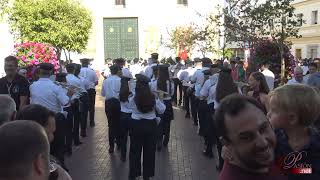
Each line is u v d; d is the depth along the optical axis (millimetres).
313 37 37906
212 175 9078
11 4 18031
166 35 36969
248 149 2346
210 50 20703
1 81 8094
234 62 16594
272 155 2408
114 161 10406
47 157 2174
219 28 19797
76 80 12062
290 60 13055
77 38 19297
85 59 14914
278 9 13492
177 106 20406
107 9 37969
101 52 37812
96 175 9211
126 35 38250
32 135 2131
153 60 15727
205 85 9859
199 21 35281
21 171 2062
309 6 38312
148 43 37594
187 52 27156
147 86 8008
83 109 13211
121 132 10320
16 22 18062
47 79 8414
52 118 3998
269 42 13172
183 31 29250
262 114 2381
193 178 8891
